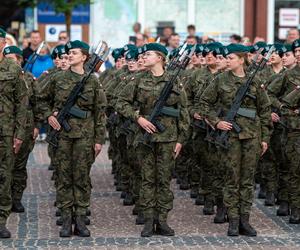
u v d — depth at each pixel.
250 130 16.23
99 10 37.41
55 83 16.28
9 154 15.79
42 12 36.62
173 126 16.16
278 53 20.11
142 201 16.34
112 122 21.17
